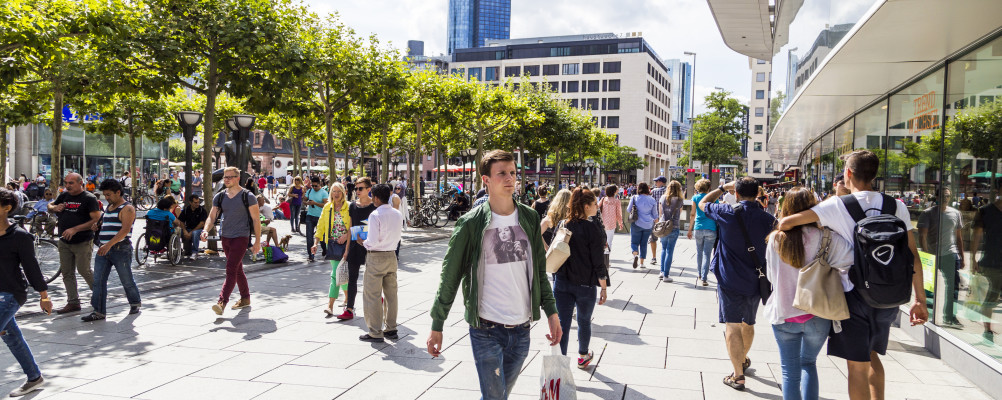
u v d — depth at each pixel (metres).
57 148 14.93
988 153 5.06
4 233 4.48
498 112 27.02
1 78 8.73
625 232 20.00
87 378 4.82
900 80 7.23
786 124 12.27
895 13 4.42
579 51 90.25
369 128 25.64
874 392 3.84
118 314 7.12
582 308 5.07
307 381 4.78
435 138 32.22
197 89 12.72
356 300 8.05
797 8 8.85
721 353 5.71
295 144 30.84
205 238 6.99
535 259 3.22
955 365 5.28
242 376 4.89
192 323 6.70
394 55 18.48
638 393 4.59
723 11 15.65
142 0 11.34
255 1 12.20
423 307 7.64
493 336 3.11
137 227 18.25
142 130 23.94
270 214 12.05
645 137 88.19
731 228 4.86
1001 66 4.88
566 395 3.13
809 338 3.75
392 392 4.55
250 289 8.79
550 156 56.97
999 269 4.75
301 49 12.76
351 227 6.82
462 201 23.41
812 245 3.67
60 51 9.12
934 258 6.13
